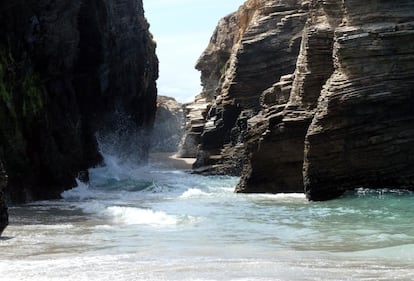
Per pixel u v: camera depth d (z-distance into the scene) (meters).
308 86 33.72
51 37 36.28
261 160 34.53
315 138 29.88
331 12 33.41
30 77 33.84
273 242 18.16
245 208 27.41
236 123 54.00
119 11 50.44
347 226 21.27
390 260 14.85
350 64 29.61
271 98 39.19
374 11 30.03
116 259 15.03
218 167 53.09
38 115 32.84
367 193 29.19
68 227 21.31
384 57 29.27
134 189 38.47
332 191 29.69
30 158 31.95
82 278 12.76
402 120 29.16
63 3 36.91
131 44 53.72
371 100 29.12
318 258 15.19
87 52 43.25
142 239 18.66
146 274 13.12
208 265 14.12
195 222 22.58
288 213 25.30
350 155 29.42
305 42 34.66
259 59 53.16
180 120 103.62
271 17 53.31
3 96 30.30
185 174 53.50
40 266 14.09
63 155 36.09
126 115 53.41
